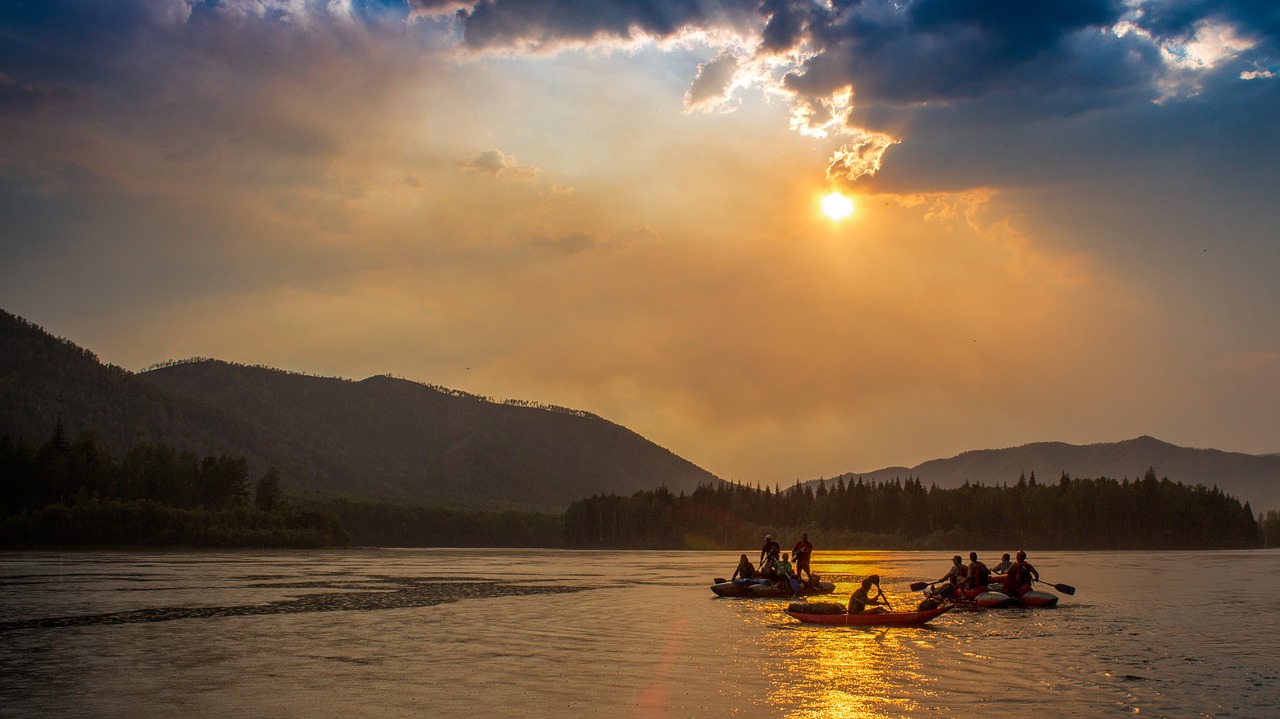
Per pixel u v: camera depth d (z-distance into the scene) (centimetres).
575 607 4519
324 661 2741
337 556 12588
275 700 2178
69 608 4294
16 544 13262
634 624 3738
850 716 2036
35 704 2136
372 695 2239
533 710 2081
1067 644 3130
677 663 2705
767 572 5322
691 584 6444
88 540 13662
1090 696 2252
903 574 8169
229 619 3881
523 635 3359
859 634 3391
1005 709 2109
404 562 10631
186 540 14338
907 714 2053
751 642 3156
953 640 3219
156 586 5703
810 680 2433
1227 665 2714
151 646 3050
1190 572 8519
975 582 4578
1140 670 2612
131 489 16288
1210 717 2056
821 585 5303
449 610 4338
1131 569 9250
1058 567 9812
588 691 2286
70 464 15888
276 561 10131
